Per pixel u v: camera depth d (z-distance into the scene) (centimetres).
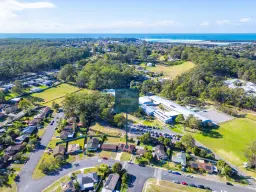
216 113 11906
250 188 6412
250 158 7262
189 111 11650
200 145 8750
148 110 11756
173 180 6650
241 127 10319
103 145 8312
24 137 8762
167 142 8431
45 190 6119
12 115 10912
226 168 6862
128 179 6631
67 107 11000
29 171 6912
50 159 7550
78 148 8206
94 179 6462
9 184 6316
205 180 6706
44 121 10506
